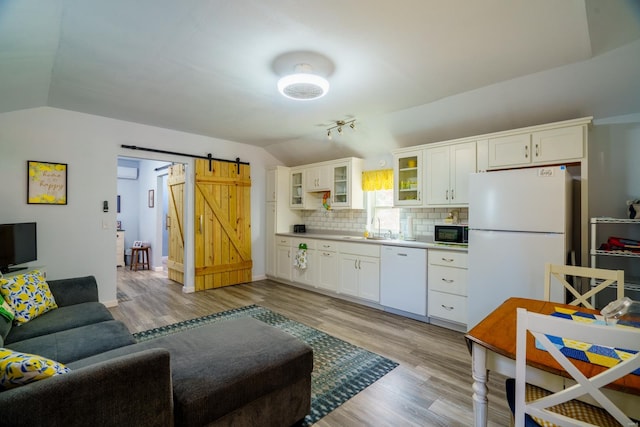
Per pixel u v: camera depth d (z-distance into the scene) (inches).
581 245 104.3
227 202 194.9
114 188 151.6
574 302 76.9
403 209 166.1
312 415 72.3
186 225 179.2
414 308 136.0
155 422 47.8
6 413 36.1
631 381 38.3
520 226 101.0
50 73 99.3
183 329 124.0
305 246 187.0
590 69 93.4
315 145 191.5
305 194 205.8
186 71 97.7
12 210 125.4
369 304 157.9
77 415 40.9
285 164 229.1
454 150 133.0
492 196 106.3
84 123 142.6
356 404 76.2
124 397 44.8
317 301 164.9
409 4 64.7
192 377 56.8
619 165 107.5
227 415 57.2
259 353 66.5
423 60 90.0
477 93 114.2
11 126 125.3
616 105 103.4
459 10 66.9
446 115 130.8
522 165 114.9
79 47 82.8
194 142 180.5
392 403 76.5
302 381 70.3
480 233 108.5
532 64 92.8
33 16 65.4
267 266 217.2
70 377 41.0
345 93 115.8
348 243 163.8
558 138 107.5
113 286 151.7
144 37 78.0
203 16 69.1
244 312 145.4
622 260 105.9
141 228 275.9
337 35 76.9
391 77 101.5
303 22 71.3
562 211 94.5
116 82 106.8
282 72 98.0
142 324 129.0
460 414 72.2
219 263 191.8
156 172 242.4
